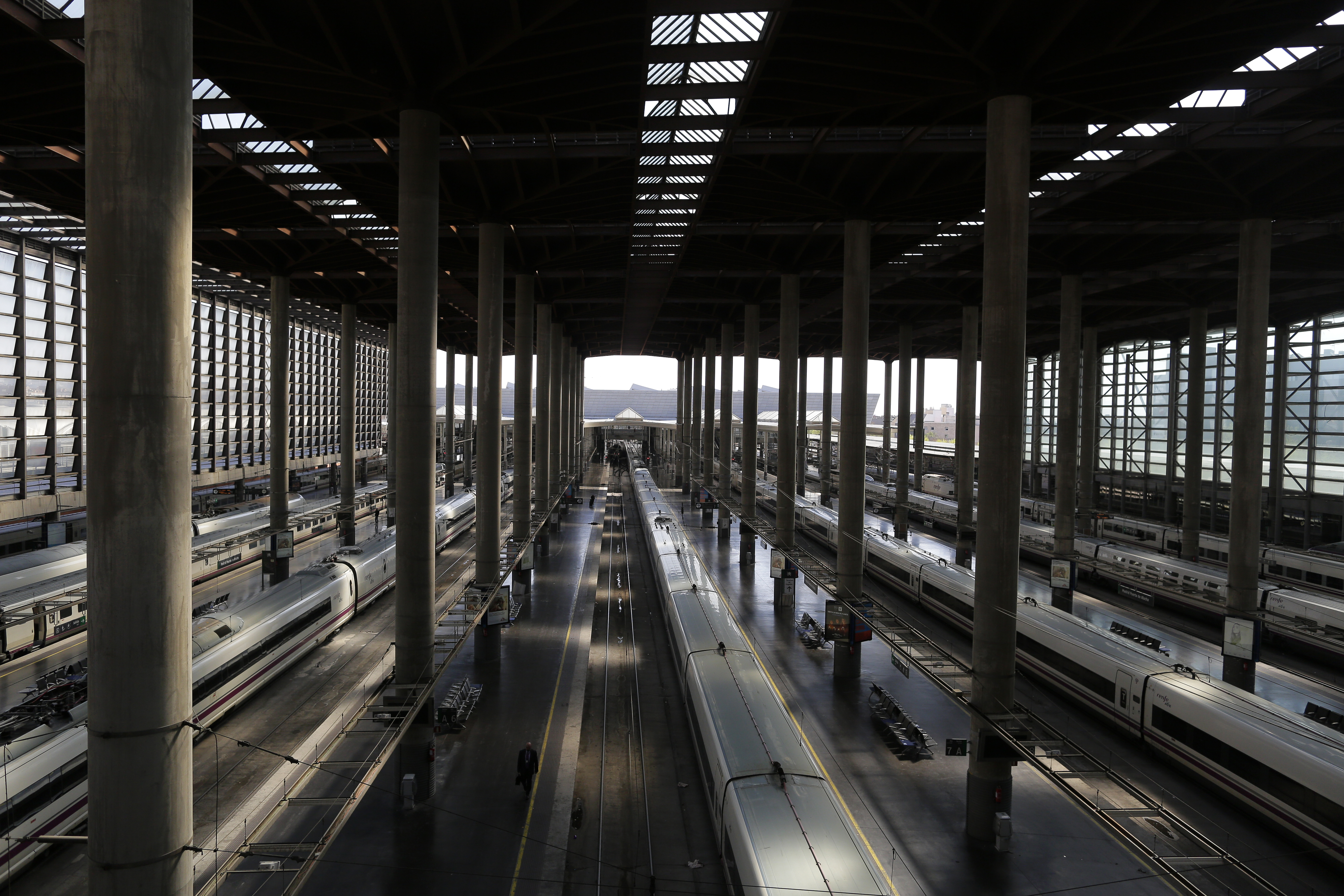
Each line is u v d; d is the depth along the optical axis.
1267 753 19.92
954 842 19.41
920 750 24.08
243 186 32.06
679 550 45.00
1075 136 27.39
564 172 30.42
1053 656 29.81
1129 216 34.50
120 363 9.55
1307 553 45.09
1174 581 40.59
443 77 20.80
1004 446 20.06
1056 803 21.48
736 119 24.58
